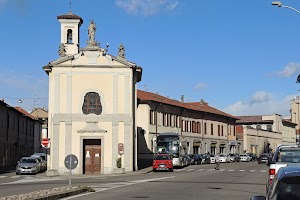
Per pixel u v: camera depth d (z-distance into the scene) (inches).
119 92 1603.1
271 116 4333.2
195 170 1766.7
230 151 3388.3
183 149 2092.8
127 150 1583.4
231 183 1005.8
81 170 1555.1
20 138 2812.5
